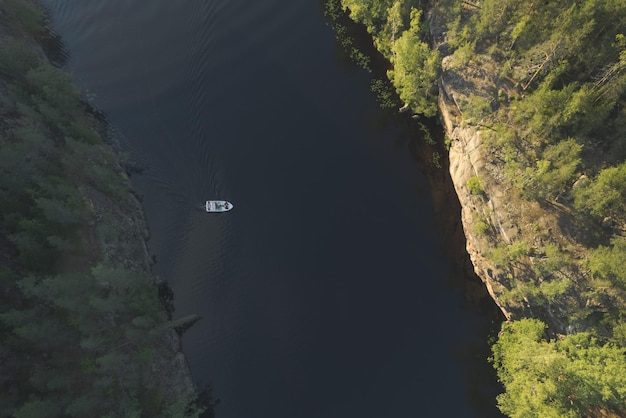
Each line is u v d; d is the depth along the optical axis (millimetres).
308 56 80625
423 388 58844
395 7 68875
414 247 65938
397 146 72688
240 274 65562
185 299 64062
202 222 68688
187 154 73062
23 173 55281
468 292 63094
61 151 61594
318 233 67062
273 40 82250
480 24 62375
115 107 76500
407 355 60469
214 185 70688
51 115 61844
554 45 53062
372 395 58812
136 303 56719
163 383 55469
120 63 81062
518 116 59188
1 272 50156
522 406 51156
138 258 63188
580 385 48594
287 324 62719
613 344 49875
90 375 50188
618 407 49750
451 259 65062
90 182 63375
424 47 65062
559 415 48781
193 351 61250
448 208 67812
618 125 53719
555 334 55094
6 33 71625
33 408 43500
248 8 84938
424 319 62219
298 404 58969
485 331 60844
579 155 55969
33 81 63812
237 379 60125
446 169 70062
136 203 68562
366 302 63344
